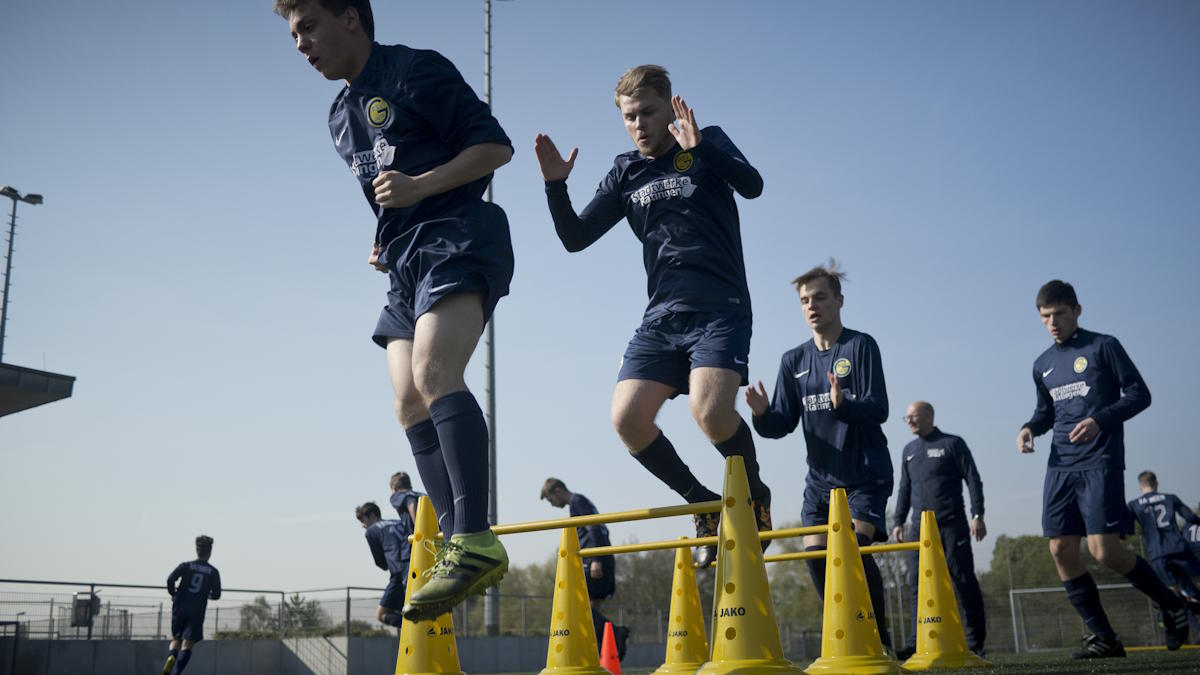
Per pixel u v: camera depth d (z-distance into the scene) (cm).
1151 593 747
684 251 404
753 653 316
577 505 858
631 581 5059
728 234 409
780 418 639
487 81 2177
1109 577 2478
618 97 431
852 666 395
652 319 406
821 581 620
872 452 606
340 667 1895
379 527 1146
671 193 414
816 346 633
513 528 411
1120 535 718
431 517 403
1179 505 1117
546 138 420
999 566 2617
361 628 1981
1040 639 2298
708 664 323
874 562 602
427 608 282
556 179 423
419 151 314
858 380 604
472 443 293
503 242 314
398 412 331
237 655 1862
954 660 512
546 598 2592
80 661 1583
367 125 321
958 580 941
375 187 299
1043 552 3434
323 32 313
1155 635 1959
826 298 618
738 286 402
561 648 443
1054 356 752
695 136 388
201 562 1327
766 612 321
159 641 1706
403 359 326
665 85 429
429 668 395
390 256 317
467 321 300
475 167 304
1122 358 716
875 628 407
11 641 1509
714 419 367
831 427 613
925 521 536
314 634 1956
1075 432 698
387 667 1977
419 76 311
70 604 1593
